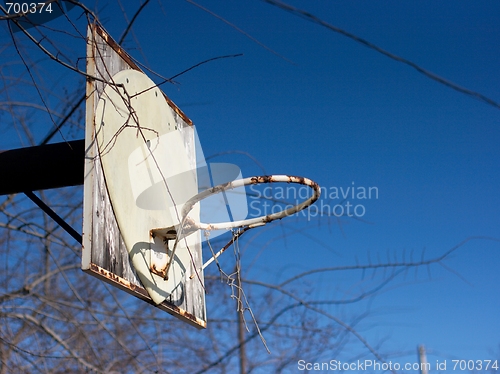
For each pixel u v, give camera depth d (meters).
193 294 4.20
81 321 6.38
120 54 3.84
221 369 6.70
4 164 3.60
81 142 3.61
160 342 6.51
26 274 6.42
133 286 3.48
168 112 4.35
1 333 5.62
